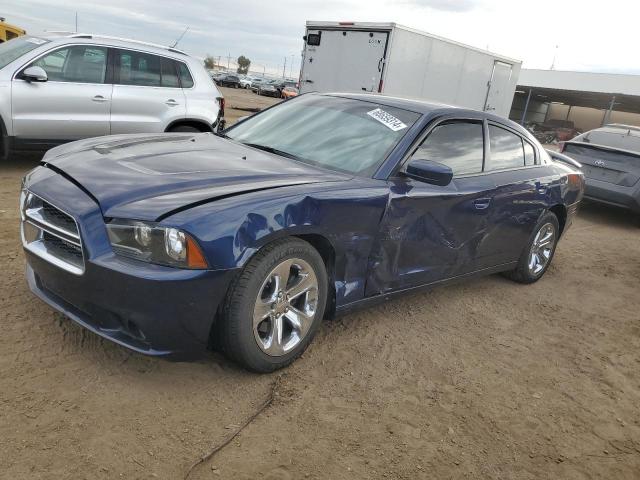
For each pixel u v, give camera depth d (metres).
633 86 37.06
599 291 5.61
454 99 13.12
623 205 8.85
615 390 3.56
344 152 3.73
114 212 2.63
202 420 2.66
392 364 3.45
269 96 48.88
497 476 2.59
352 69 11.52
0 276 3.86
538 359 3.86
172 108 7.64
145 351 2.67
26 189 3.10
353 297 3.44
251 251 2.73
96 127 7.11
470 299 4.82
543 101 52.00
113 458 2.33
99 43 7.09
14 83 6.52
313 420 2.78
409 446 2.70
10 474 2.16
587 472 2.71
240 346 2.85
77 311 2.89
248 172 3.19
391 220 3.49
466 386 3.34
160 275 2.53
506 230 4.65
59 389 2.72
